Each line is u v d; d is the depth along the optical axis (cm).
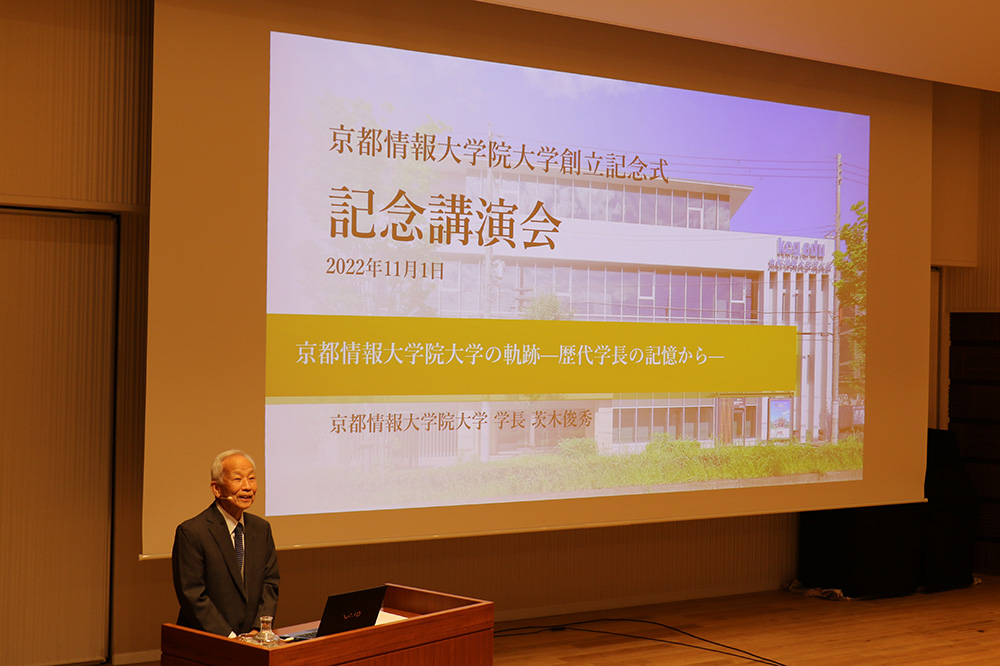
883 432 554
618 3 429
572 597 532
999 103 657
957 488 616
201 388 383
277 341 398
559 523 457
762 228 518
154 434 374
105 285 429
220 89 386
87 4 404
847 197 545
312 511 405
